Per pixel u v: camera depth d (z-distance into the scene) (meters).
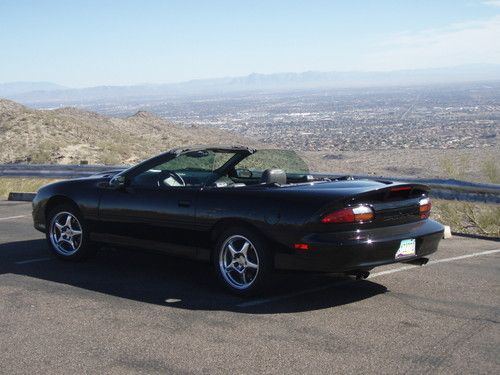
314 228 6.08
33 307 6.31
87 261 8.31
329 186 6.50
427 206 6.74
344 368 4.74
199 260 7.02
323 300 6.50
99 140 32.59
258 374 4.65
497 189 10.62
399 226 6.43
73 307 6.30
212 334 5.50
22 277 7.50
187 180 7.35
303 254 6.13
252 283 6.48
